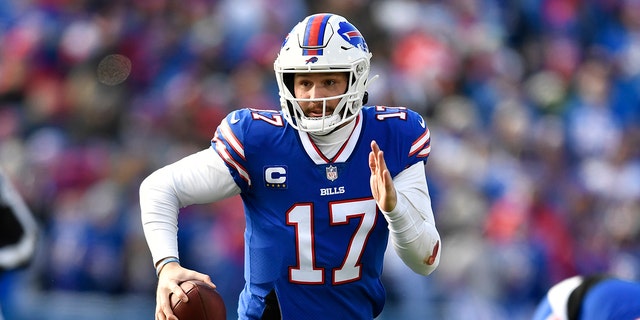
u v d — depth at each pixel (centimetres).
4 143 3072
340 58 1114
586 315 1351
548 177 3100
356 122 1160
